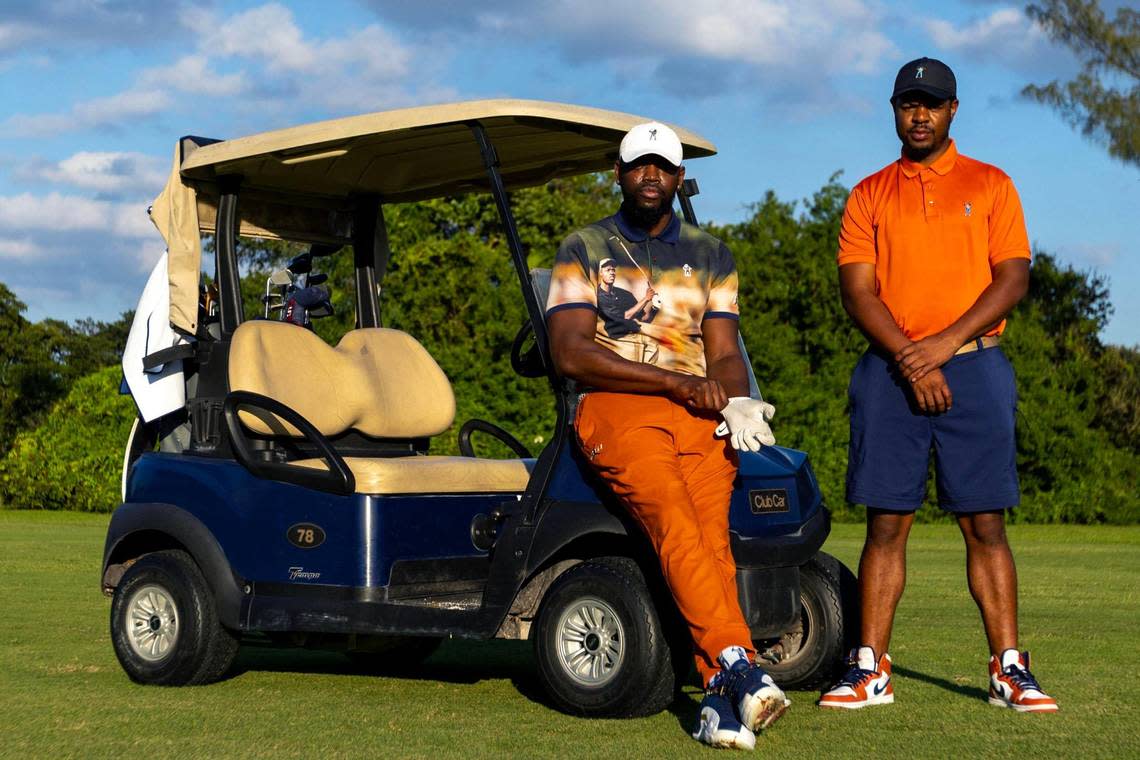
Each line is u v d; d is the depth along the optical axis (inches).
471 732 152.6
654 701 158.7
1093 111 665.0
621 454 153.3
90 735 151.9
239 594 185.8
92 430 764.6
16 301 1170.6
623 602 157.6
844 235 176.1
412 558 181.9
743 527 164.7
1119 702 170.4
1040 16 669.9
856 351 714.8
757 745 143.8
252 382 192.4
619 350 162.4
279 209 220.7
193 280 202.4
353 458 184.9
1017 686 166.1
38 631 244.4
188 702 175.2
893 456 170.7
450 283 628.1
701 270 167.0
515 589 165.6
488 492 193.0
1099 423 722.8
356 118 185.2
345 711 167.8
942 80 169.9
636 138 162.2
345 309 575.5
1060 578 356.2
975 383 167.8
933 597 303.4
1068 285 753.0
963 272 169.3
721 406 152.7
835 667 179.2
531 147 200.1
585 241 164.6
